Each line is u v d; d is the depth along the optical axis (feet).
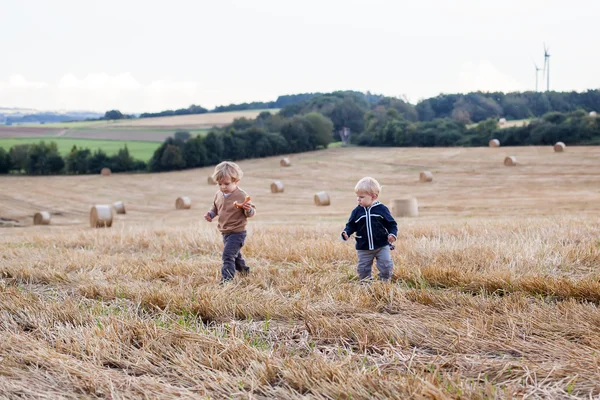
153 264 22.89
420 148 208.03
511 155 162.61
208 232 33.60
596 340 11.10
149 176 183.83
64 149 236.63
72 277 20.65
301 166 181.98
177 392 9.45
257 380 9.81
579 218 46.70
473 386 9.26
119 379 10.09
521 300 14.44
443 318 13.41
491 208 88.33
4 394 9.46
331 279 18.89
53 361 10.85
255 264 23.48
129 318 14.10
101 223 81.05
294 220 77.97
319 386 9.58
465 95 317.83
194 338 12.11
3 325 13.76
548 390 9.15
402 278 18.93
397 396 8.82
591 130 191.31
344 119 285.64
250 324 13.93
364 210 19.22
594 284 15.34
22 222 103.04
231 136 213.66
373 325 12.79
